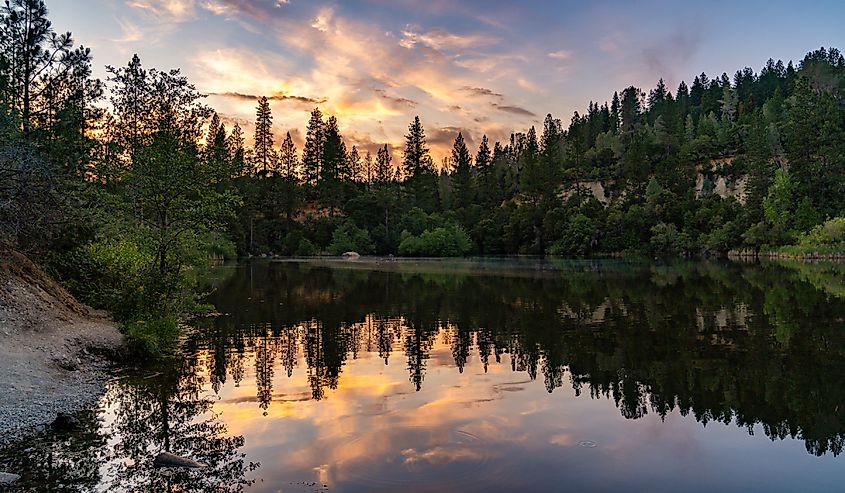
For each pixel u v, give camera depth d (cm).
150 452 804
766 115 10450
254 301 2738
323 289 3362
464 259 7912
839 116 7725
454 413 984
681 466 763
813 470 755
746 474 741
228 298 2878
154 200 1694
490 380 1226
